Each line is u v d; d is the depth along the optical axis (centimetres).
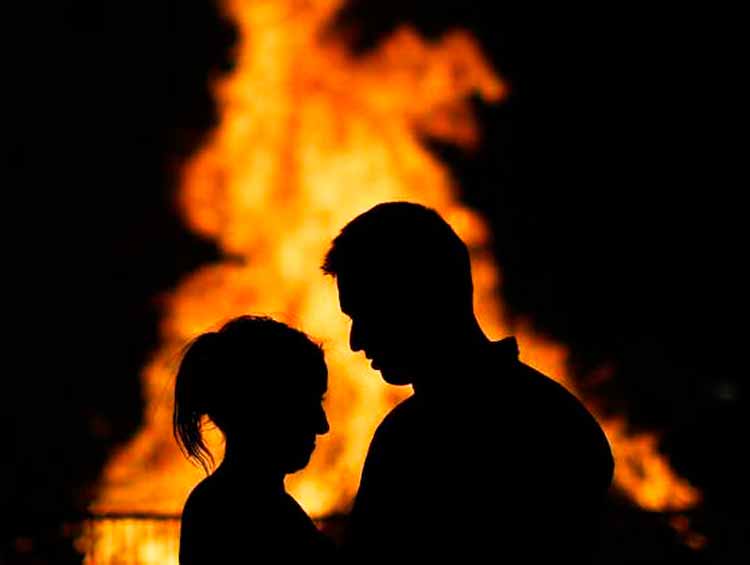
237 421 739
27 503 3175
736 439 3403
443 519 645
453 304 673
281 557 715
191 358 766
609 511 2569
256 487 733
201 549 719
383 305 673
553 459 640
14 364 4284
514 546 636
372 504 671
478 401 655
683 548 2448
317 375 765
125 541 2398
